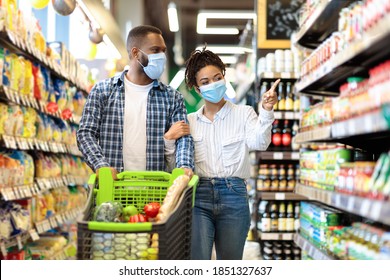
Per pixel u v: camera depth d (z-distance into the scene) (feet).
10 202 13.39
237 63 45.19
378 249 8.39
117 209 7.72
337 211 12.68
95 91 9.92
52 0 17.13
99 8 19.43
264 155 21.70
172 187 7.76
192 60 10.51
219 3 44.88
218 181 10.18
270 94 9.81
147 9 45.11
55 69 16.93
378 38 7.55
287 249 21.61
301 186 13.89
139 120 9.98
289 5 23.73
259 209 22.47
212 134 10.44
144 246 6.90
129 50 10.09
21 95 13.74
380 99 7.77
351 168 9.35
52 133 17.33
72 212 19.51
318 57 12.14
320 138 11.04
